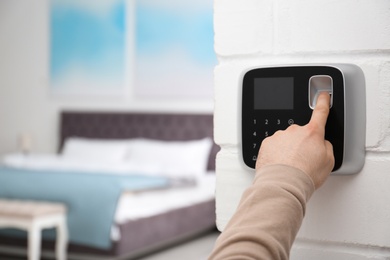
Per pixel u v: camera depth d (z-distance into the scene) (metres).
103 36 5.79
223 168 0.68
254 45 0.65
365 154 0.61
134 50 5.69
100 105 5.84
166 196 4.43
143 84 5.66
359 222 0.61
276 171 0.54
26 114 6.16
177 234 4.45
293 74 0.61
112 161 5.24
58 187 3.95
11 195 4.06
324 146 0.57
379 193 0.60
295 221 0.51
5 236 4.10
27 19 6.15
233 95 0.67
